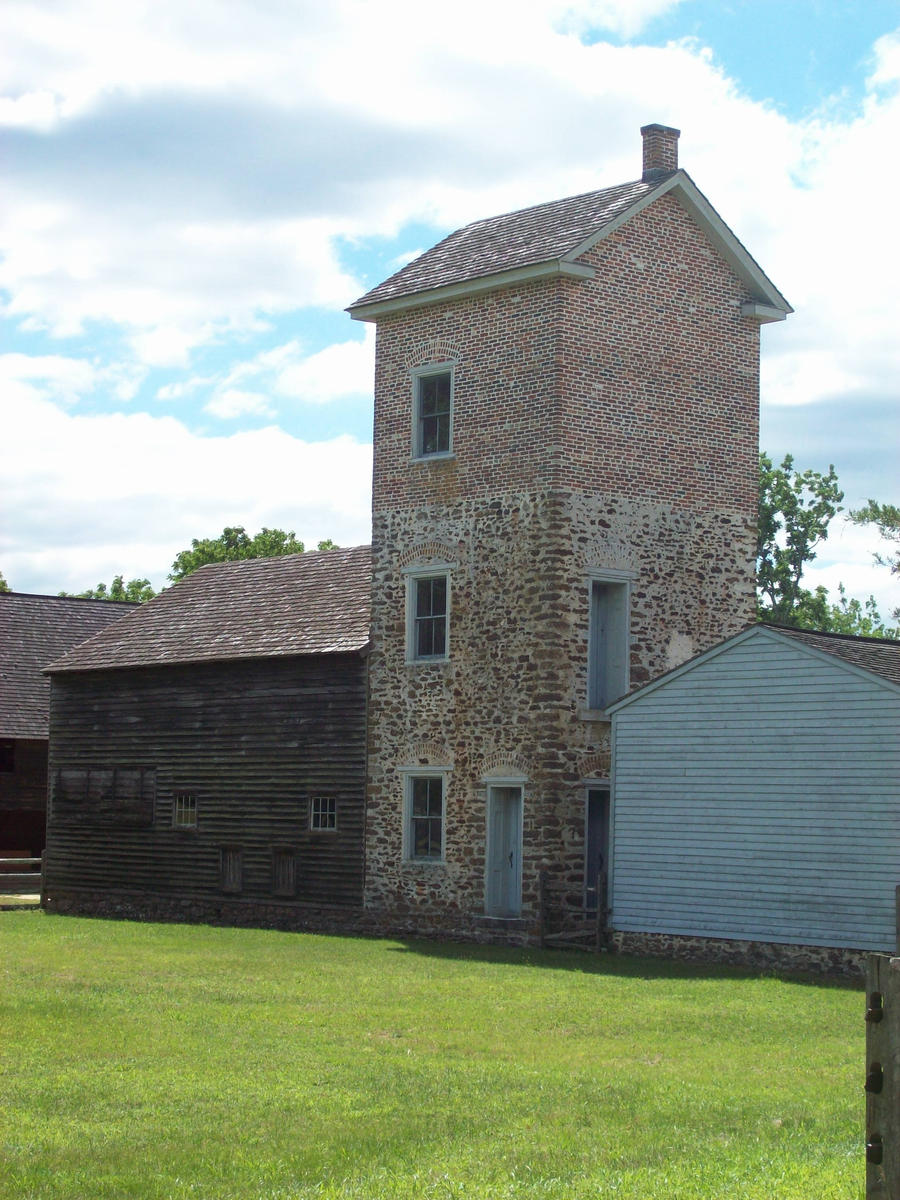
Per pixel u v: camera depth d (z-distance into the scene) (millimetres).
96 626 47969
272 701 31953
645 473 28281
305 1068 14445
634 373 28250
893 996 7789
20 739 42312
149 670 34781
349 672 30406
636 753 25156
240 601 35469
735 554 29562
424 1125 12109
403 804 29031
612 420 27844
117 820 35094
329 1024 17078
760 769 23500
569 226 28391
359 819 29859
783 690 23312
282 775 31531
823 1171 10391
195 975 21344
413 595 29422
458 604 28469
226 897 32406
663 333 28766
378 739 29688
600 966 23328
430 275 29734
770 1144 11453
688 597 28719
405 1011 18109
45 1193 10102
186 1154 11141
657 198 28672
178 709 34062
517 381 27859
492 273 27984
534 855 26672
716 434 29484
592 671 27656
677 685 24719
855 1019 17938
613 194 29109
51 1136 11703
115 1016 17359
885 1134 7773
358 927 29562
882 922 21828
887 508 39531
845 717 22531
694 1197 9719
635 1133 11859
